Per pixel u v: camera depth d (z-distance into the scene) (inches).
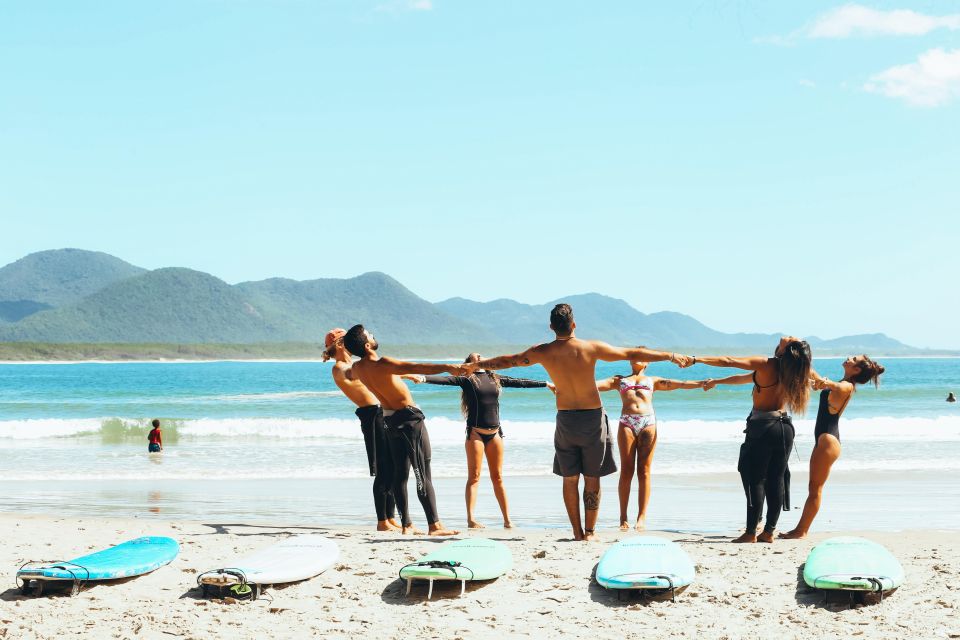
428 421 1009.5
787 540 325.7
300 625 222.8
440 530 339.6
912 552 292.7
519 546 301.7
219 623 225.1
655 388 380.2
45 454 761.6
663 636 209.8
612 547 267.6
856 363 326.0
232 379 4018.2
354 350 332.5
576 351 302.0
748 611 226.7
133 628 221.1
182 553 297.6
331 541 294.4
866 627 211.8
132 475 619.5
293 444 856.9
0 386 3149.6
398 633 215.9
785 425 311.3
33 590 253.4
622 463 375.6
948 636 204.1
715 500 486.9
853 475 589.6
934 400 1641.2
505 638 211.0
